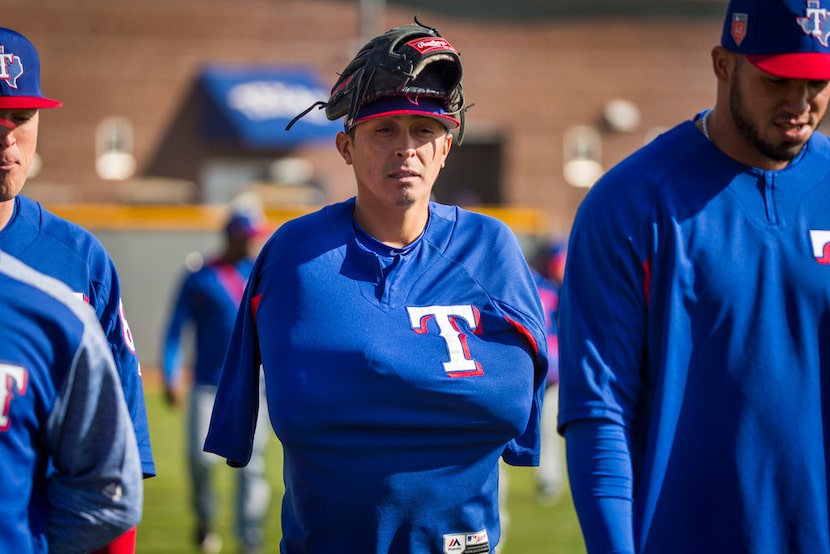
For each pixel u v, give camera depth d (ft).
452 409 41.16
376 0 327.88
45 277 34.40
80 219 203.51
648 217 40.11
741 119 39.73
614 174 41.29
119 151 320.91
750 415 39.24
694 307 39.73
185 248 206.80
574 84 343.05
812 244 39.96
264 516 88.89
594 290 40.50
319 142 326.03
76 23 315.37
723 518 39.34
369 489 40.86
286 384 41.45
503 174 341.62
